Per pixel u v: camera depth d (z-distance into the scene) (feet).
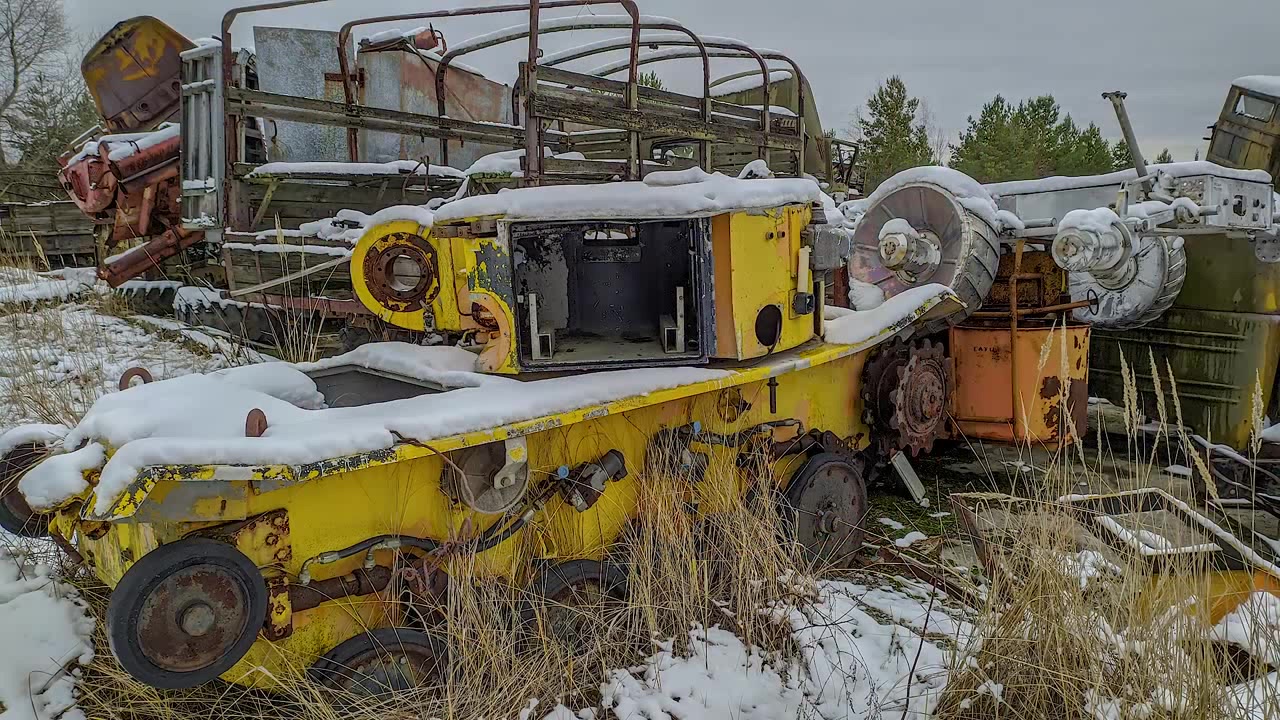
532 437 10.12
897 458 16.02
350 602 8.95
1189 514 11.03
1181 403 18.85
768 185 11.61
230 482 7.65
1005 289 19.08
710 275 11.01
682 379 10.59
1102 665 9.04
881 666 10.39
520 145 22.75
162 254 27.14
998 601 10.21
